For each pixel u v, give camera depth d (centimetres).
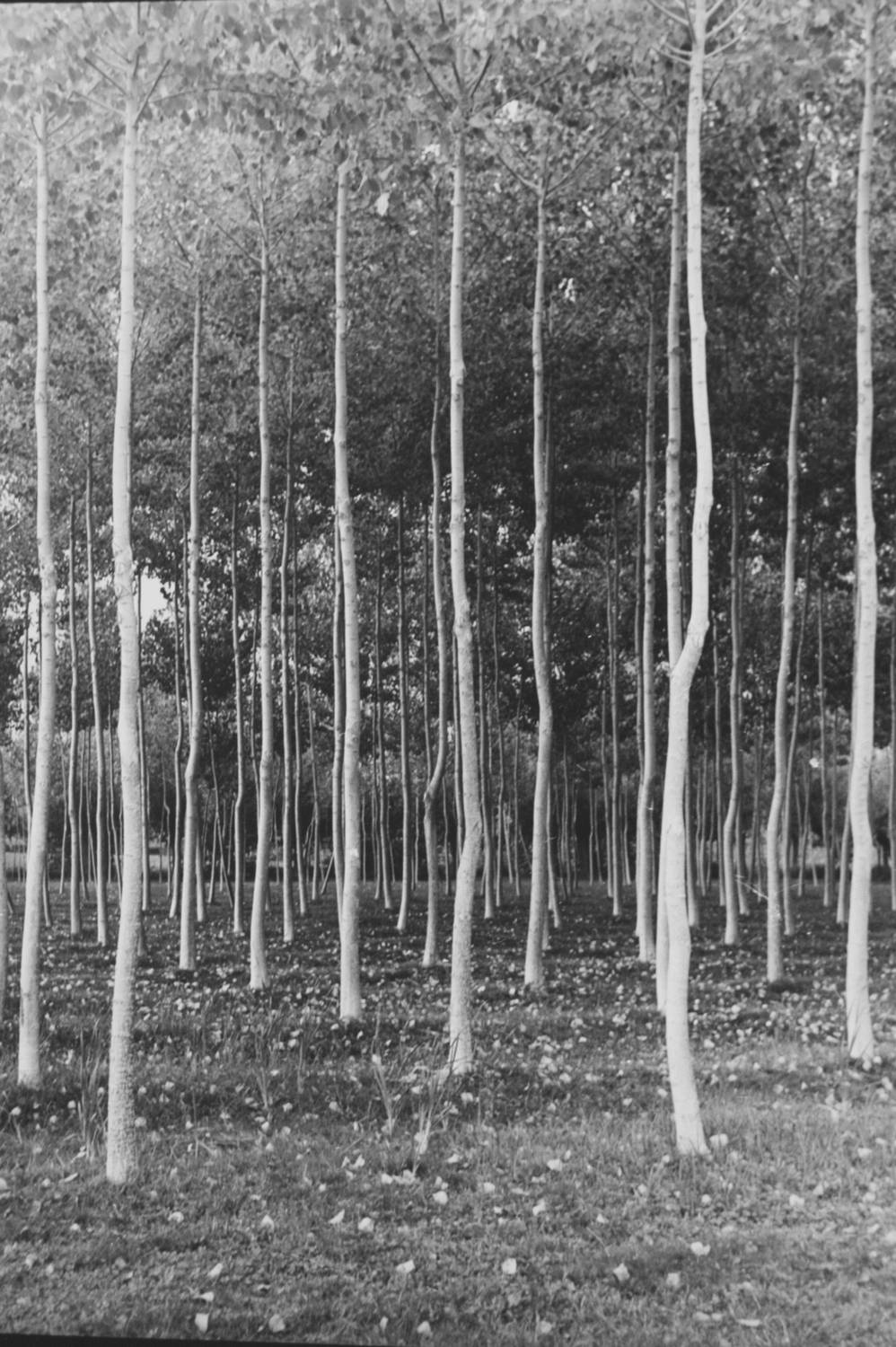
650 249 1881
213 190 1827
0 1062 1200
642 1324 586
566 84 1433
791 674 3338
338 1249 691
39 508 1173
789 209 1856
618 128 1591
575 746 4066
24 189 1434
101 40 891
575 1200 769
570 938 2573
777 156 1719
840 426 2195
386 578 3241
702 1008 1568
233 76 1025
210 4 940
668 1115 977
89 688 3259
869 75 1270
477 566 2816
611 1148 878
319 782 4331
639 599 2636
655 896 3081
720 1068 1164
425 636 2872
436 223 1878
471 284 2009
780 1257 660
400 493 2552
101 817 2484
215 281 2023
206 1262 677
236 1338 580
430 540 2975
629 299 2020
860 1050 1193
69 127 1212
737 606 2469
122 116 1005
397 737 4034
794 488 1908
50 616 1156
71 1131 959
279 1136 930
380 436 2386
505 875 5472
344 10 1043
